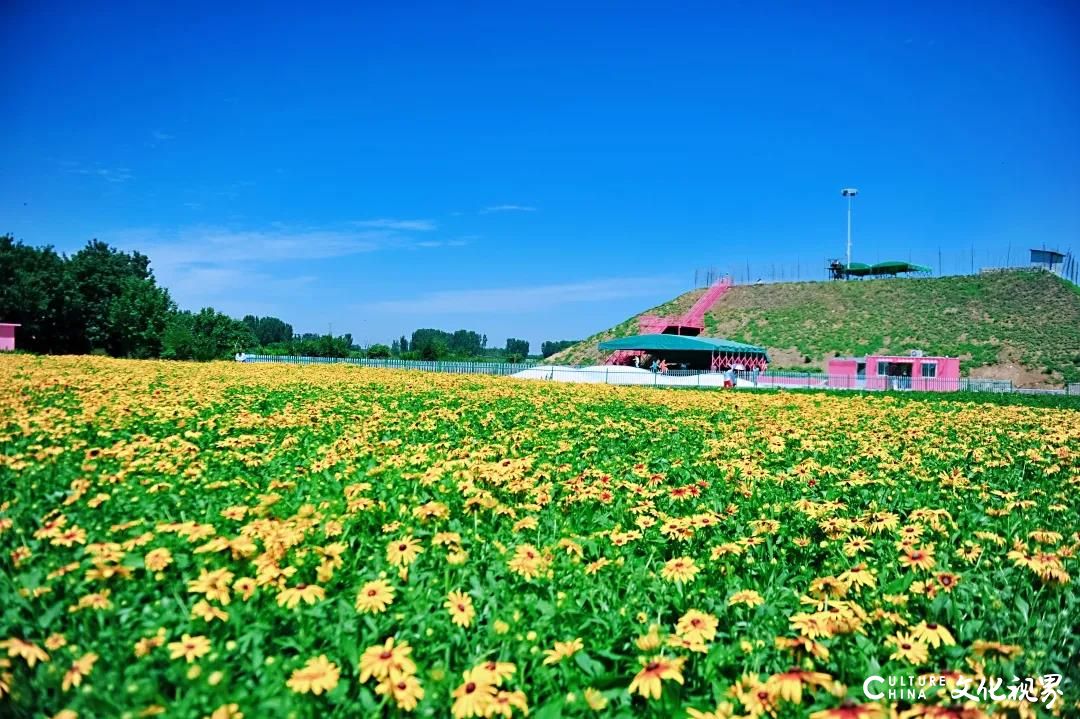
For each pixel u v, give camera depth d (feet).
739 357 218.79
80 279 200.13
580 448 40.57
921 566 17.90
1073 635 15.56
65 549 17.88
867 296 289.33
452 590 16.51
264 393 66.03
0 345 181.47
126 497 22.75
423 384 88.99
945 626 16.40
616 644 15.07
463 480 26.48
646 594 17.28
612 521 24.44
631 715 12.28
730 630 15.66
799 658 13.87
